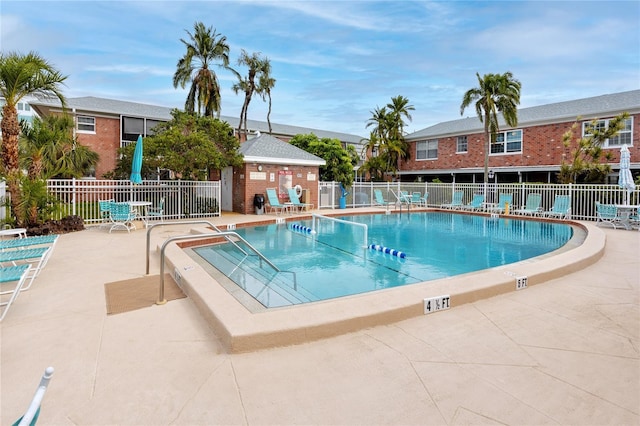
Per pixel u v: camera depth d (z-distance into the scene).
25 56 9.30
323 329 3.42
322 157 21.23
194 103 26.97
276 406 2.40
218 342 3.36
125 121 23.78
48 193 10.74
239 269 6.70
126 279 5.54
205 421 2.25
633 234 10.63
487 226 14.08
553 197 16.19
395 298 4.09
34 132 10.79
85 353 3.13
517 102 20.86
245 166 16.45
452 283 4.74
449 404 2.42
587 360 3.03
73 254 7.36
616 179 19.00
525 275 5.16
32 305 4.34
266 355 3.10
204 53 26.31
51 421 2.24
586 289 5.05
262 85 32.47
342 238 11.03
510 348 3.24
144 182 13.69
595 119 17.97
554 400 2.48
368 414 2.32
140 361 2.99
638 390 2.61
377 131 29.19
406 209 20.05
